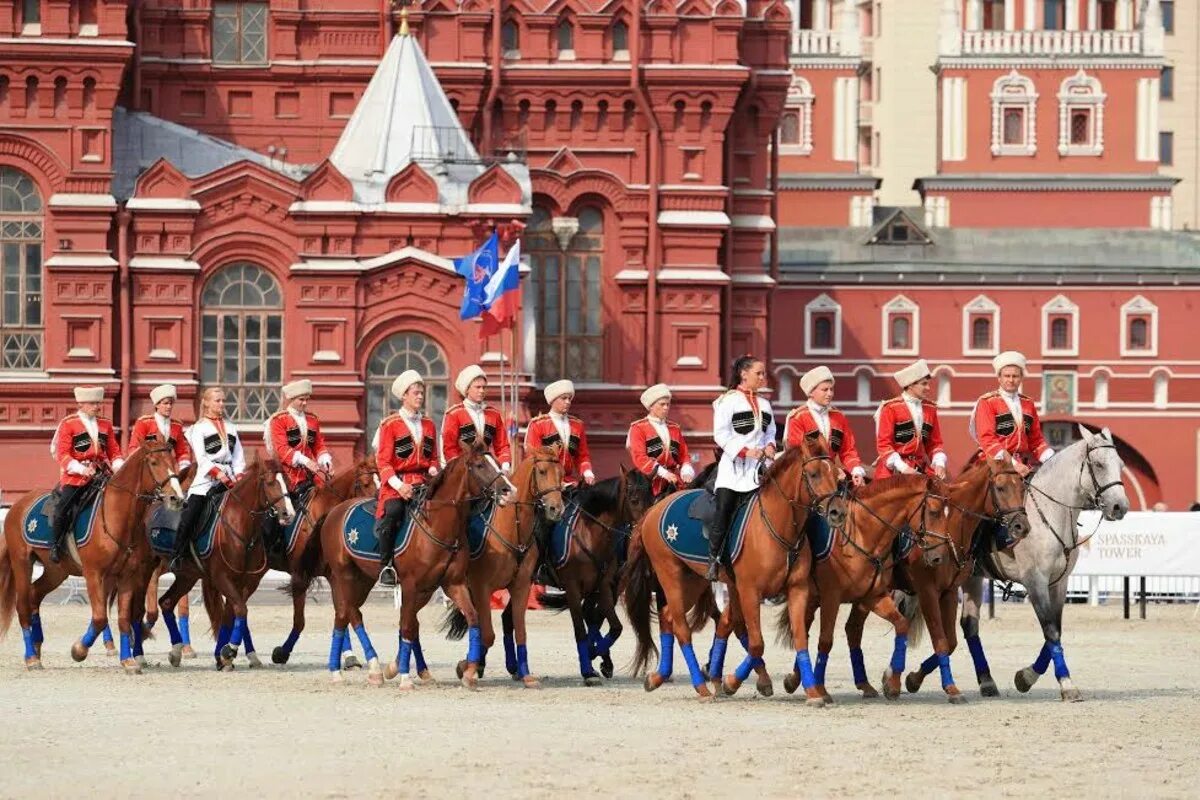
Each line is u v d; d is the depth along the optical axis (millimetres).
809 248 89125
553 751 22391
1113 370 85750
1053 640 28125
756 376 26875
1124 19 101688
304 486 32312
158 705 26703
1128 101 99250
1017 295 85750
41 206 61281
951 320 85688
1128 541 46969
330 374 60375
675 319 65688
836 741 23297
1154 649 38062
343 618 30062
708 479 28172
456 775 20781
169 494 30938
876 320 85625
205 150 63812
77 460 32094
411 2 66125
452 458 29953
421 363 60781
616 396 65250
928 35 122000
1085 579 51938
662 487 30297
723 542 26844
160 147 63562
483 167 62406
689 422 65562
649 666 33281
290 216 60562
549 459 28812
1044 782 20688
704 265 65812
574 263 65812
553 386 30984
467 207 60594
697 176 65812
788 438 27297
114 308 60906
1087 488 28188
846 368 85500
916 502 26625
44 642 38031
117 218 60719
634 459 30438
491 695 28219
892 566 27281
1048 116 99250
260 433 60625
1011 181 98438
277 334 60969
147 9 65938
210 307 60906
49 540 32000
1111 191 98375
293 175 62906
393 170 62250
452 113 64188
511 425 56625
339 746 22719
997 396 29000
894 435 28469
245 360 60844
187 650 35094
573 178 65375
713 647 27969
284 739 23281
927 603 27609
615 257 65812
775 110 68062
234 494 31938
